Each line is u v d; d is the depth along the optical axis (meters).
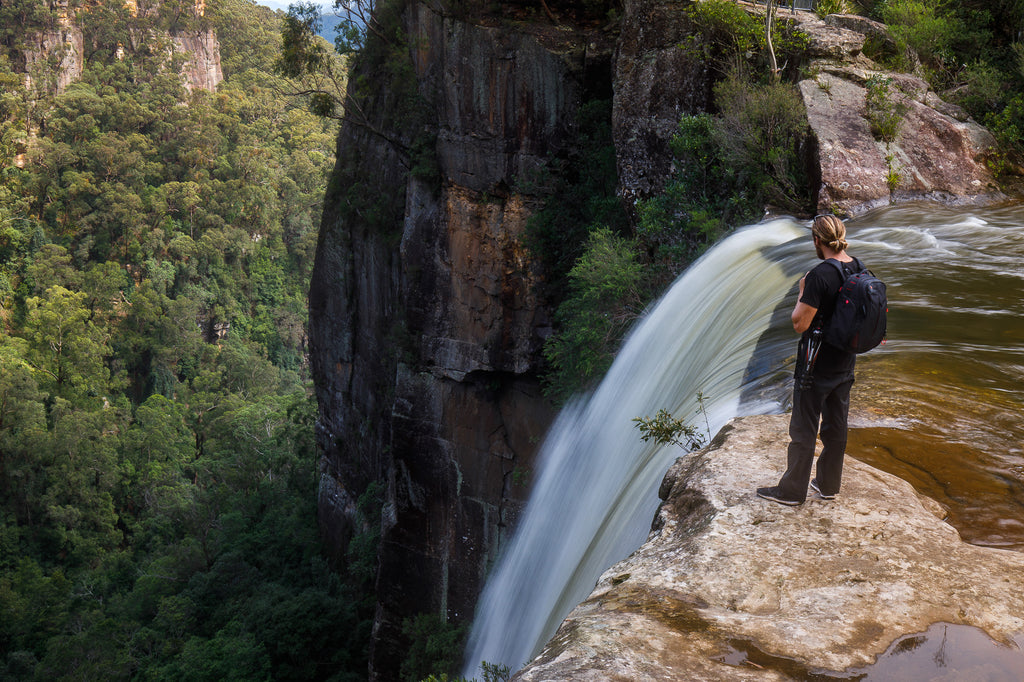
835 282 4.54
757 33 16.83
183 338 110.81
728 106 16.09
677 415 10.16
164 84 149.75
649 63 19.17
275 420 68.94
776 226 13.68
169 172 133.50
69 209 122.75
